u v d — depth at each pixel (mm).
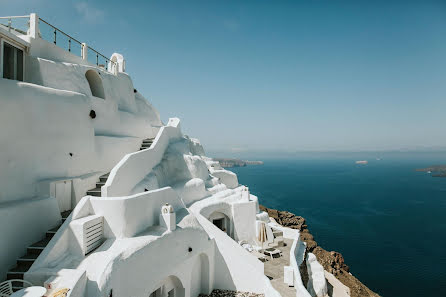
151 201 12578
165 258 11852
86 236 9641
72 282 7531
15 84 9969
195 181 20641
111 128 17312
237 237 21172
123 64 24734
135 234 11258
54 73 13250
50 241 9133
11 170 9742
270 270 17766
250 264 16281
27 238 9484
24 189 10156
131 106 21938
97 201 10852
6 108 9594
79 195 12672
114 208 10789
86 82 15414
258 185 190875
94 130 15477
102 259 9328
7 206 9047
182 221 13789
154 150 18391
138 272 10188
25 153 10250
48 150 11258
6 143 9586
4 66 11391
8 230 8742
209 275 15961
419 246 62469
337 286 31547
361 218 90250
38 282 8102
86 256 9508
